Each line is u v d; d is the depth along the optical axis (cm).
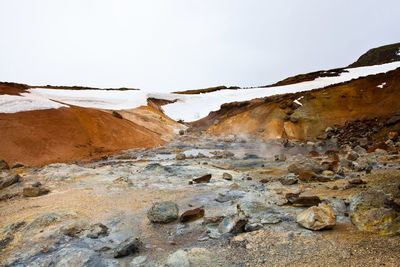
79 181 1137
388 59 11388
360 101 3703
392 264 312
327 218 468
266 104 4688
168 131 4688
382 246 365
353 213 474
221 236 490
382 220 426
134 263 402
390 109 3250
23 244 503
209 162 1795
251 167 1540
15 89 3681
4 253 471
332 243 400
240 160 1916
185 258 389
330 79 7188
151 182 1086
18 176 1128
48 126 2639
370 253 350
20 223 600
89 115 3319
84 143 2734
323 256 361
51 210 713
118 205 761
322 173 1109
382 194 474
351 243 391
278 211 614
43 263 419
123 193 912
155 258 420
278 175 1201
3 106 2608
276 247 412
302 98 4259
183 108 7681
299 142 3259
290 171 1190
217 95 8544
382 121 3064
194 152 2658
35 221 601
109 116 3622
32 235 539
